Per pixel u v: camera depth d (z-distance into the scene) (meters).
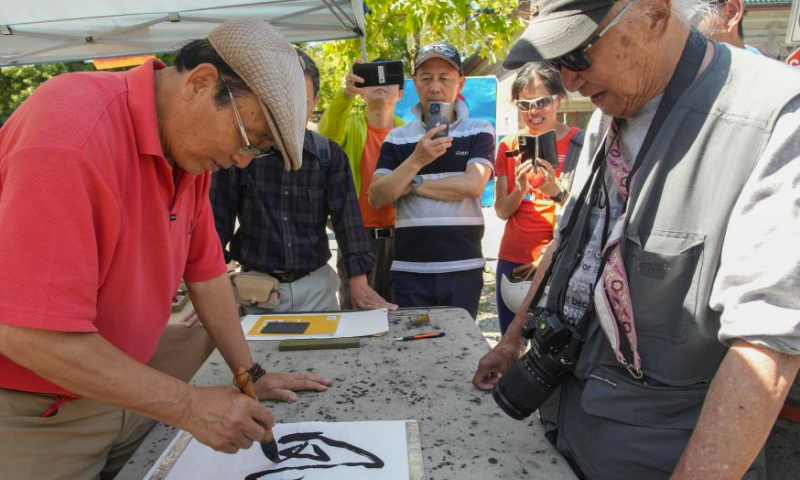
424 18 4.97
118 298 1.04
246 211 2.18
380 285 2.82
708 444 0.80
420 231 2.38
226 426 0.95
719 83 0.89
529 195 2.72
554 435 1.15
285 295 2.18
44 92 0.92
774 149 0.79
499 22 5.25
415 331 1.74
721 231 0.85
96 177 0.88
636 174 0.98
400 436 1.14
